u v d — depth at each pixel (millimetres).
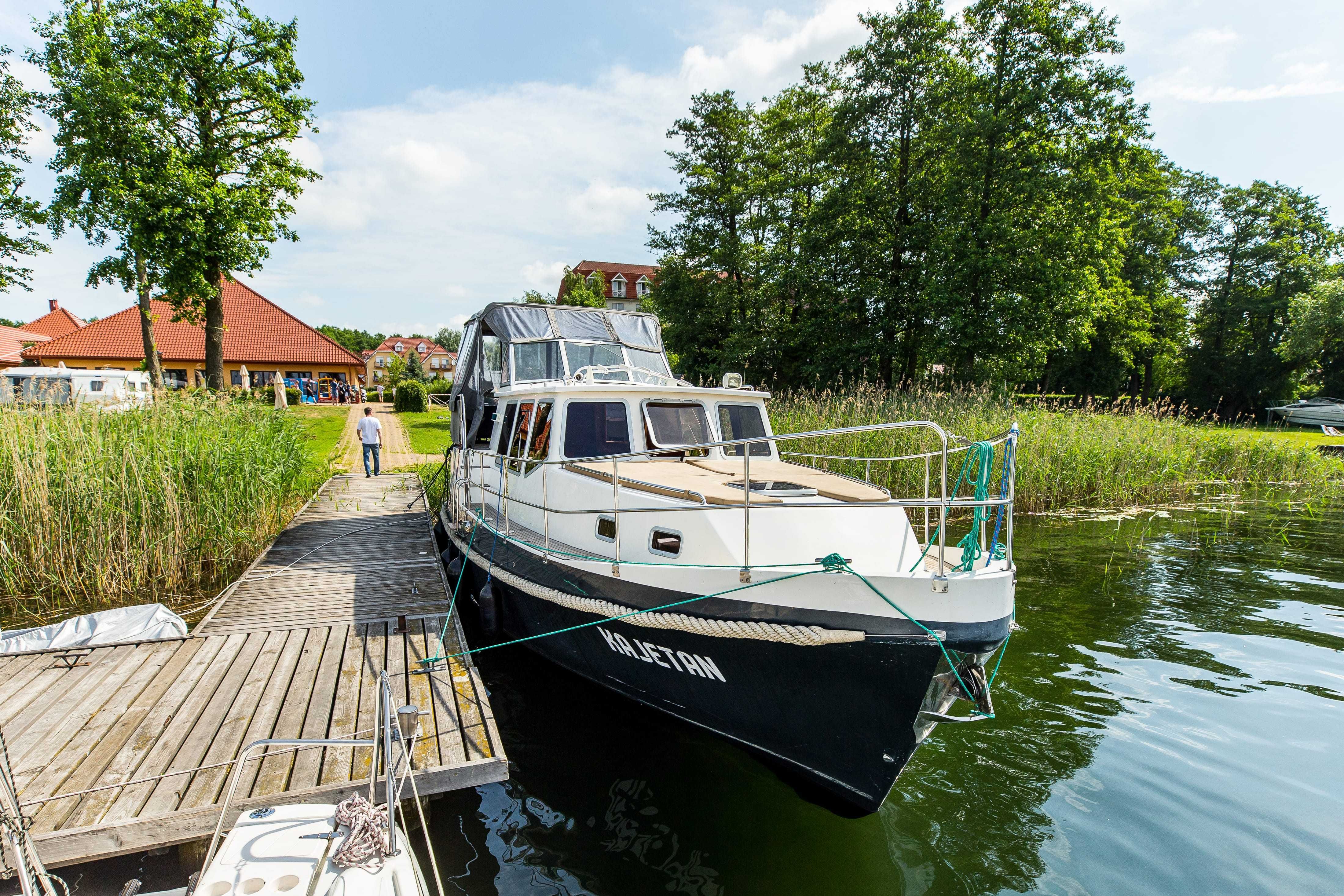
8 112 21500
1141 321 29109
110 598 7129
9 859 2836
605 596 4535
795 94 24297
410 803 3699
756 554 4031
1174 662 5922
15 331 43344
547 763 4504
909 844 3738
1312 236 35656
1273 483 15086
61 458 7496
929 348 20328
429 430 22516
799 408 14398
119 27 17703
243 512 8445
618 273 59062
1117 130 18531
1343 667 5809
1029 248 18875
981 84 19109
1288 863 3480
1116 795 4094
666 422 5777
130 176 17094
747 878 3500
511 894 3377
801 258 22938
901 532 4309
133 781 3406
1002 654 6020
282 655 5016
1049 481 12258
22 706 4203
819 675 3750
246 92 19203
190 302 20359
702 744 4668
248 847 2936
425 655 5016
